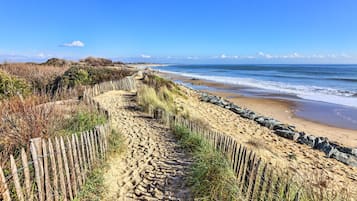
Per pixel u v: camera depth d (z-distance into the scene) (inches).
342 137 427.8
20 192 115.6
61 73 748.6
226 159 182.9
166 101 535.8
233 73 2667.3
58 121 219.9
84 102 340.8
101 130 215.2
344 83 1370.6
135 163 224.8
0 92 369.7
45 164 131.4
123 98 563.8
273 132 426.9
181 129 302.2
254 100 802.8
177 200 164.4
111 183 183.9
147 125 357.4
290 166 259.0
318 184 165.2
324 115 588.1
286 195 139.6
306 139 380.2
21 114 188.9
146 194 171.9
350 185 232.7
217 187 158.1
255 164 158.1
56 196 138.0
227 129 412.2
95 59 2129.7
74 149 160.7
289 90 1058.7
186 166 216.5
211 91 1053.8
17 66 721.0
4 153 151.4
